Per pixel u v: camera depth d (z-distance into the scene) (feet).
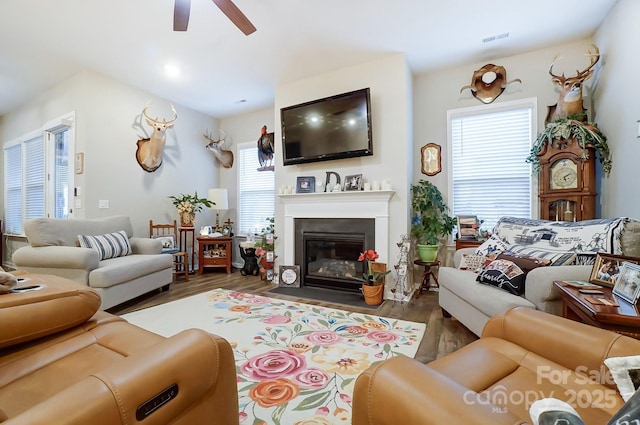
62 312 3.78
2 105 16.05
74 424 1.76
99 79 12.55
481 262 8.67
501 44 10.58
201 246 15.26
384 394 2.11
